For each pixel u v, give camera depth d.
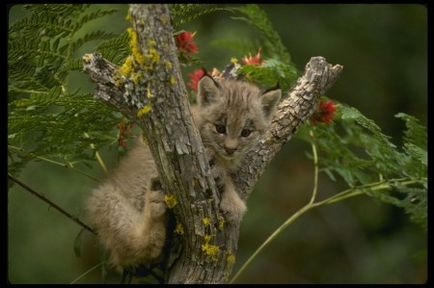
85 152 10.62
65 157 10.10
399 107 20.88
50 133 9.23
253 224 19.61
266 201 20.03
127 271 10.47
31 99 8.24
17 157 10.26
